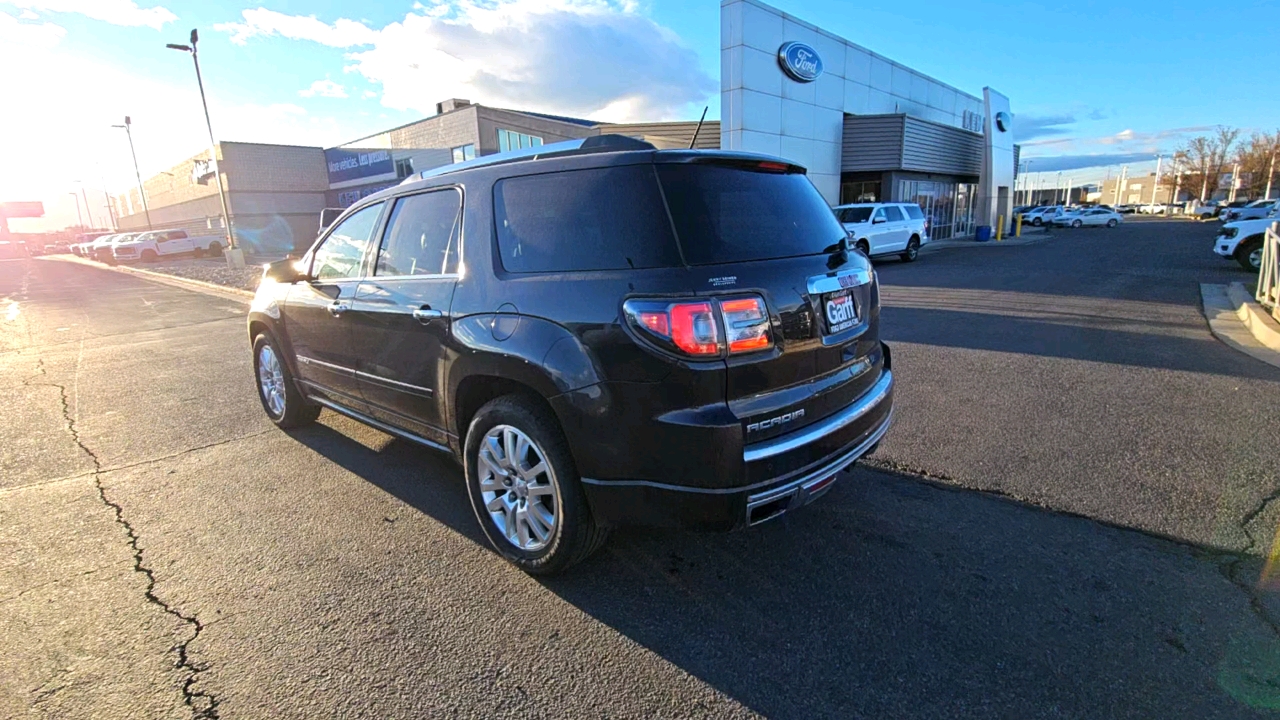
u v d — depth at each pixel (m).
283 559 3.06
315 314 4.07
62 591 2.81
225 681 2.24
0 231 78.75
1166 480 3.62
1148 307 9.32
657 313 2.29
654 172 2.50
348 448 4.55
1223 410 4.73
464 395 3.04
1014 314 9.06
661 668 2.28
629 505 2.47
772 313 2.43
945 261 18.86
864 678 2.20
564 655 2.36
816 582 2.78
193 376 6.93
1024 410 4.87
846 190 25.72
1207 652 2.28
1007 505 3.41
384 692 2.19
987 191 30.66
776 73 20.78
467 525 3.38
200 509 3.61
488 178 2.99
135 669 2.31
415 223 3.38
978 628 2.44
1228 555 2.89
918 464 3.95
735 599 2.68
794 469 2.47
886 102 26.83
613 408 2.39
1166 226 43.66
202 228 46.28
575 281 2.52
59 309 13.88
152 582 2.87
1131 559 2.88
